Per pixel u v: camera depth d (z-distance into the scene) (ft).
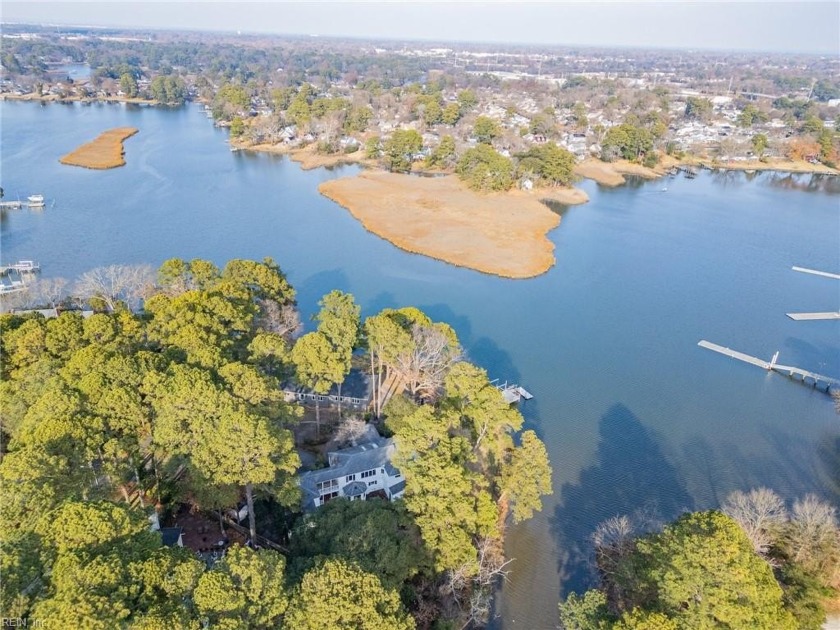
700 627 119.24
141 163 648.79
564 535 197.57
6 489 118.21
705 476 228.22
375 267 411.34
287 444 153.89
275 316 250.98
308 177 640.58
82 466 135.13
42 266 376.48
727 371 302.66
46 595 96.68
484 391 197.77
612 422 257.34
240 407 154.20
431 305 359.66
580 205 583.99
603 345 322.96
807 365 311.47
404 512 161.17
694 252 473.67
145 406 160.86
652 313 364.79
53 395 149.18
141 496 156.25
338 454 196.85
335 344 221.46
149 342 203.82
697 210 587.27
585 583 179.52
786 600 150.30
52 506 118.32
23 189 529.04
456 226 489.67
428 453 165.17
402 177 634.02
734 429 256.93
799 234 525.34
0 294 320.50
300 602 110.93
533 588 176.96
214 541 159.94
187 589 102.17
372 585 116.26
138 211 496.64
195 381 157.38
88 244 419.13
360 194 565.12
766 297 395.55
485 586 170.71
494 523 170.60
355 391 255.29
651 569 137.69
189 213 500.33
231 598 101.09
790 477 229.66
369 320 234.99
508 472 192.13
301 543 146.30
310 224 490.49
